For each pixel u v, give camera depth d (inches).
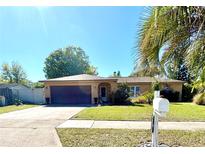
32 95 936.3
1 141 244.2
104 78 812.0
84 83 820.0
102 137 255.6
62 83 829.8
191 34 143.4
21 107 690.2
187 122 353.1
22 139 252.2
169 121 361.4
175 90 908.6
